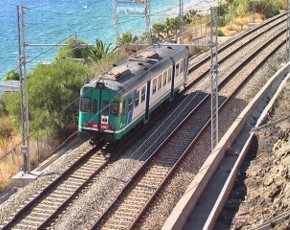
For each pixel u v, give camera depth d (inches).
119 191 817.5
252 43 1978.3
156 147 998.4
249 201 782.5
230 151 974.4
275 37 2065.7
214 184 853.8
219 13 3014.3
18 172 933.2
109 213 749.3
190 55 1871.3
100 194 806.5
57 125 1095.6
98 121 980.6
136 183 844.6
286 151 885.2
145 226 715.4
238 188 835.4
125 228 709.9
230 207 767.1
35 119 1075.9
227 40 2082.9
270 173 851.4
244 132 1090.7
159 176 870.4
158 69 1137.4
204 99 1289.4
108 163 932.6
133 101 1020.5
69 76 1132.5
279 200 730.8
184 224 728.3
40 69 1165.1
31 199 797.2
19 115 1112.8
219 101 1278.3
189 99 1311.5
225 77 1478.8
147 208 761.0
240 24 2640.3
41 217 743.7
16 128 1125.1
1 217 746.8
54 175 876.0
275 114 1213.7
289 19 1731.1
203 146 1005.8
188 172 893.2
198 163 934.4
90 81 1002.7
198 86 1428.4
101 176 876.0
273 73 1582.2
